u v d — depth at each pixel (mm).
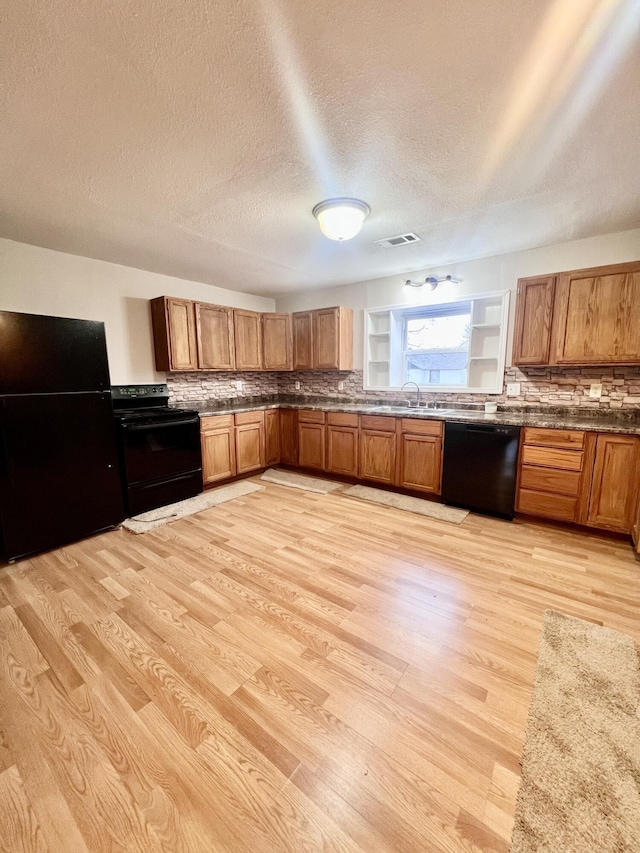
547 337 3070
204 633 1823
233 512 3404
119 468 3217
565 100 1464
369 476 4055
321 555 2588
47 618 1940
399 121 1594
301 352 4836
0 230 2744
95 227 2703
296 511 3422
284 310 5371
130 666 1623
